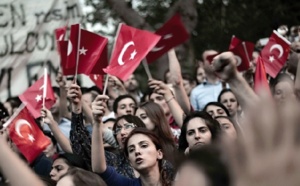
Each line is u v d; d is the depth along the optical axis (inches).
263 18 690.2
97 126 214.5
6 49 448.5
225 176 50.1
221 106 299.0
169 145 239.6
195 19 487.5
